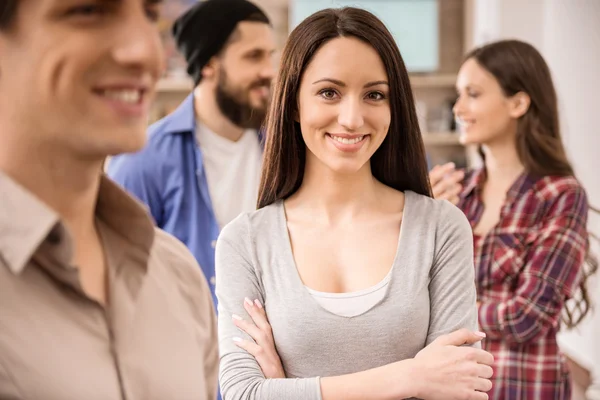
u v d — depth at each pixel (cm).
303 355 156
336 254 163
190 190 257
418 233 164
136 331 88
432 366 149
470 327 161
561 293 229
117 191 90
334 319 154
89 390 78
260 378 156
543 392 231
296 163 173
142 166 254
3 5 72
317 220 167
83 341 80
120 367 84
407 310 155
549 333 235
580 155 511
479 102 251
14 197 75
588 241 252
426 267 160
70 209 82
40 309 77
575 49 516
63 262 77
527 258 237
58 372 76
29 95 73
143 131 78
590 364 474
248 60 259
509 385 232
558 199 239
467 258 166
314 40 160
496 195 252
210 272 254
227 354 162
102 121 75
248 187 266
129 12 75
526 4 584
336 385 150
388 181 176
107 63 74
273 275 163
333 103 158
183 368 93
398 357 155
